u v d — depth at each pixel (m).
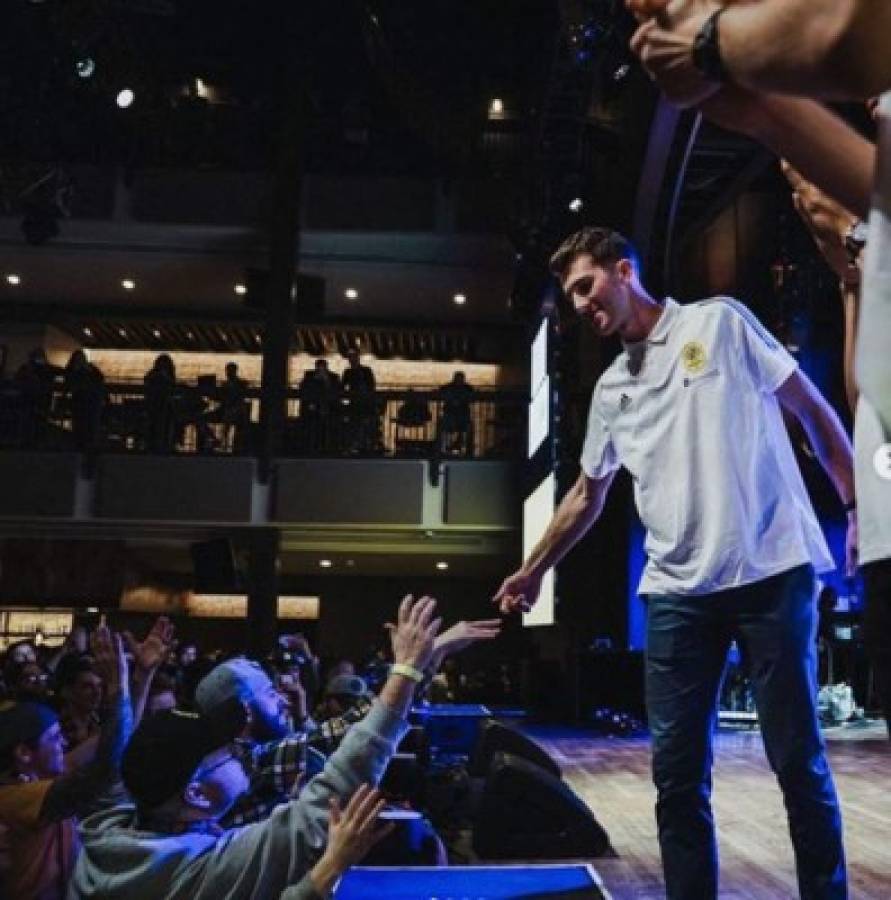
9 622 17.64
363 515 14.55
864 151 0.82
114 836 1.65
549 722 13.08
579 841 3.84
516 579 2.21
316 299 17.12
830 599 10.64
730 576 1.75
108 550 15.44
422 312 19.08
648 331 1.90
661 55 0.78
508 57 16.08
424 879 2.03
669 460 1.84
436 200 17.03
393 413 18.23
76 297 18.61
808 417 1.83
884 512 0.88
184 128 16.58
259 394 14.98
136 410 14.91
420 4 16.25
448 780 4.60
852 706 11.37
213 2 16.47
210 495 14.48
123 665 2.51
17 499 14.34
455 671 17.41
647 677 1.90
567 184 12.17
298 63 16.56
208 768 1.71
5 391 14.91
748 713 11.66
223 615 19.86
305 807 1.63
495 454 15.47
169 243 17.06
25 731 2.59
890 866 3.36
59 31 12.99
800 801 1.71
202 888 1.58
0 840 2.27
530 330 15.01
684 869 1.80
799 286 11.97
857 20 0.65
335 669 5.83
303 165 16.78
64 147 16.52
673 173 9.61
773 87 0.72
